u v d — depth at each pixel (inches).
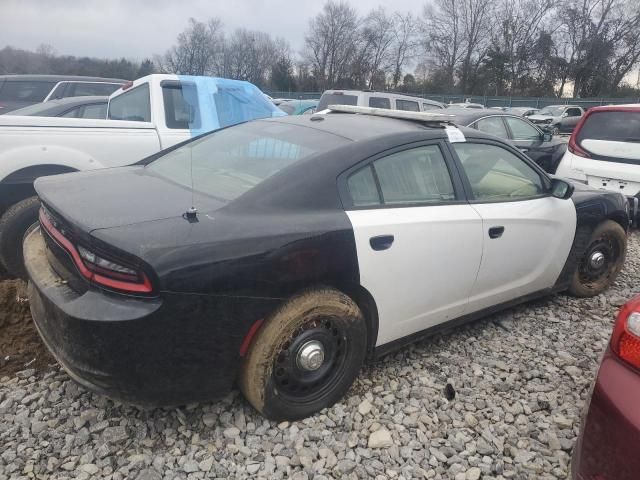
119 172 128.3
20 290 136.9
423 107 467.2
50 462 92.6
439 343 142.9
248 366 98.0
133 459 94.3
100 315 84.3
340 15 2410.2
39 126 168.4
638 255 237.0
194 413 106.8
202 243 88.2
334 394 110.9
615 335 80.0
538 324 158.2
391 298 114.5
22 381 113.9
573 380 128.8
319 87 2466.8
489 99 1814.7
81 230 88.7
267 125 136.9
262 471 94.2
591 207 165.3
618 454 72.5
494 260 135.3
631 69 2112.5
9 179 161.9
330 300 102.7
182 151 137.7
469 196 130.0
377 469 96.6
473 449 103.3
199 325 89.0
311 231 98.5
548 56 2213.3
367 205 110.0
